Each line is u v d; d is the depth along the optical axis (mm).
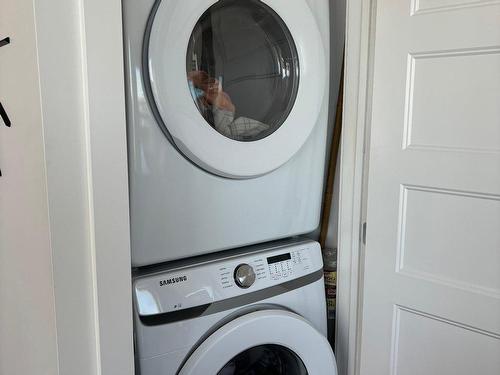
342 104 1550
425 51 1285
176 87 1068
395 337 1454
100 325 805
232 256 1276
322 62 1345
